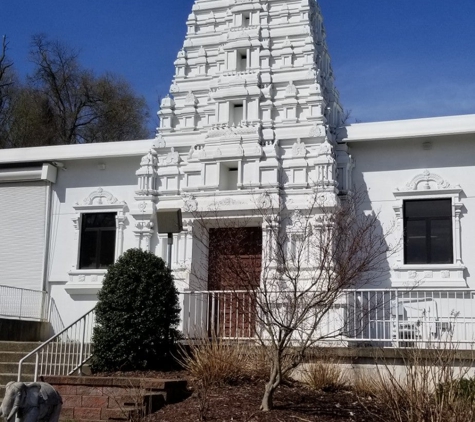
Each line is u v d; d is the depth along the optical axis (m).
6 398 9.86
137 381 12.81
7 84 43.91
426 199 19.30
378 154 19.88
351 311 15.17
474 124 18.80
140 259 15.52
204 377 13.46
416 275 18.73
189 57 21.86
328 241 14.72
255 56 20.86
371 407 12.48
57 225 22.11
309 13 21.19
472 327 16.47
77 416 12.36
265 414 11.80
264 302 13.66
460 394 11.08
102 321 15.05
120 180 21.88
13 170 22.33
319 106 19.88
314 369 13.84
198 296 17.69
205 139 20.30
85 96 46.31
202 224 17.98
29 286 21.88
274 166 19.34
